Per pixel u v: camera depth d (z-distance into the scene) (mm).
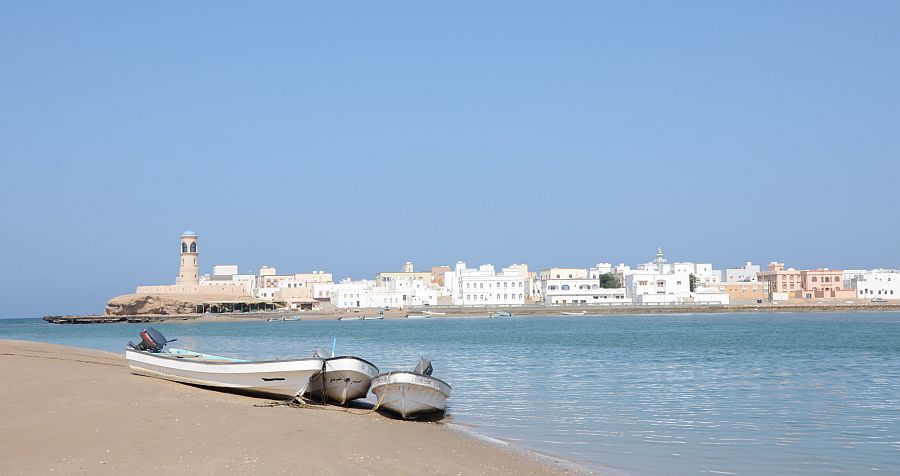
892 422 29547
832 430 27688
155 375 36094
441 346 82750
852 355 63344
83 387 30141
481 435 26484
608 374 49000
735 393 38719
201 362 33594
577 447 24547
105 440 20531
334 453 20625
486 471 20078
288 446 21094
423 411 30266
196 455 19328
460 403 35250
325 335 118000
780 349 71312
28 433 20984
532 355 67062
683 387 41438
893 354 64125
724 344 80188
